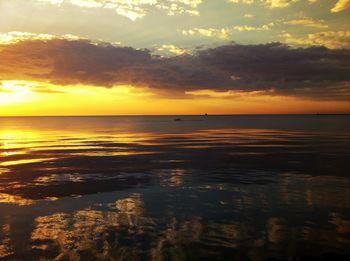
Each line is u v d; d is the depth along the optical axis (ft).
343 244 43.93
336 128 378.73
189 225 51.70
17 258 41.06
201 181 84.02
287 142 191.11
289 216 55.67
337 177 87.86
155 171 98.58
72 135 275.18
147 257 40.73
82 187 78.38
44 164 113.60
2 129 395.34
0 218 55.88
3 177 90.94
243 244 44.19
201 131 326.65
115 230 49.85
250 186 77.97
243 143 186.29
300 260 39.60
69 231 49.67
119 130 358.43
